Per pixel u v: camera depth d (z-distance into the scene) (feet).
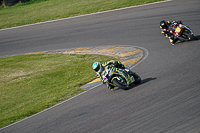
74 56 176.24
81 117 80.84
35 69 166.30
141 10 231.71
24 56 200.75
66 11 302.86
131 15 226.58
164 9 214.90
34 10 347.77
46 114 95.30
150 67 113.80
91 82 122.52
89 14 267.80
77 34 222.48
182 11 196.85
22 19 313.94
